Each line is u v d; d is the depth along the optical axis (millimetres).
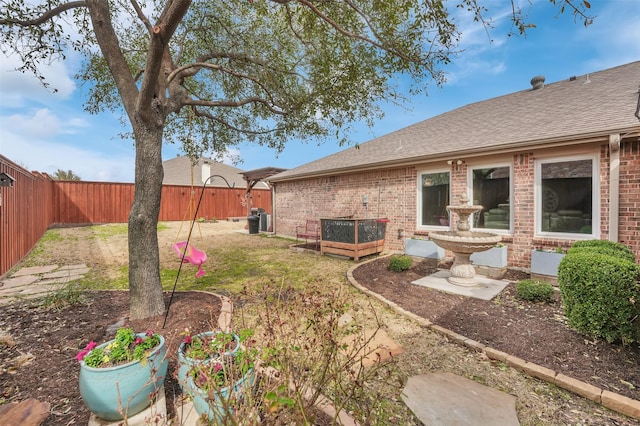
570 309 3334
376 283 5551
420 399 2438
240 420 1604
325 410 2199
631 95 6004
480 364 2955
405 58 3957
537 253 5465
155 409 2109
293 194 12688
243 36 5430
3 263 6152
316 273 6535
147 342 2268
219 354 2062
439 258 7066
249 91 6156
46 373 2619
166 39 2912
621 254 4121
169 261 7914
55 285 5449
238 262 7742
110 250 9133
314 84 5035
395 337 3520
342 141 5445
